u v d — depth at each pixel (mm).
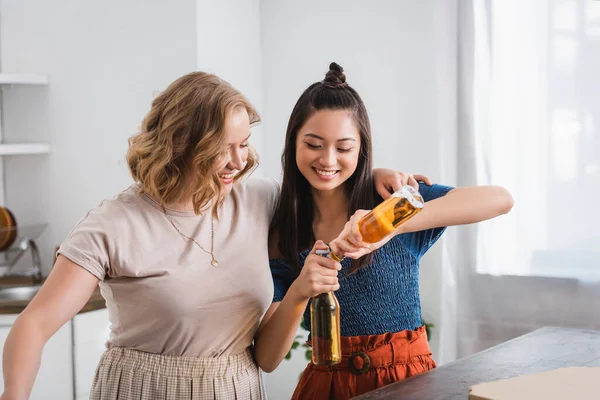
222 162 1630
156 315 1675
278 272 1917
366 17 3533
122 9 3365
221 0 3420
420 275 3471
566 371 1630
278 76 3744
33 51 3531
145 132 1688
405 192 1521
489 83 3246
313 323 1653
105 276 1698
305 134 1699
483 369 1794
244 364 1771
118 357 1729
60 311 1562
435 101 3398
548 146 3164
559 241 3160
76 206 3508
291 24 3701
